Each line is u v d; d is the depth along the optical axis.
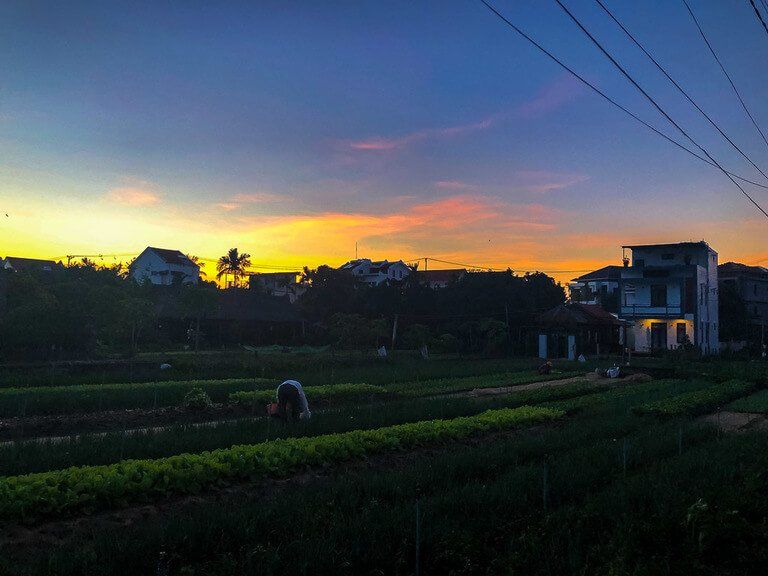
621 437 19.30
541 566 8.57
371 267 111.50
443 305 73.00
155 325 59.19
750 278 81.69
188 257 100.75
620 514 10.38
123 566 8.16
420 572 8.90
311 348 59.25
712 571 8.60
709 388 35.81
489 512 10.48
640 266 69.88
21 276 41.53
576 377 46.28
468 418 20.77
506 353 67.94
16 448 14.65
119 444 15.30
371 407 23.19
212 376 35.84
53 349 38.78
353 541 8.84
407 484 11.89
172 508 11.47
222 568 7.89
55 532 10.02
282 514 9.81
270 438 17.11
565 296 83.44
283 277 106.06
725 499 10.66
